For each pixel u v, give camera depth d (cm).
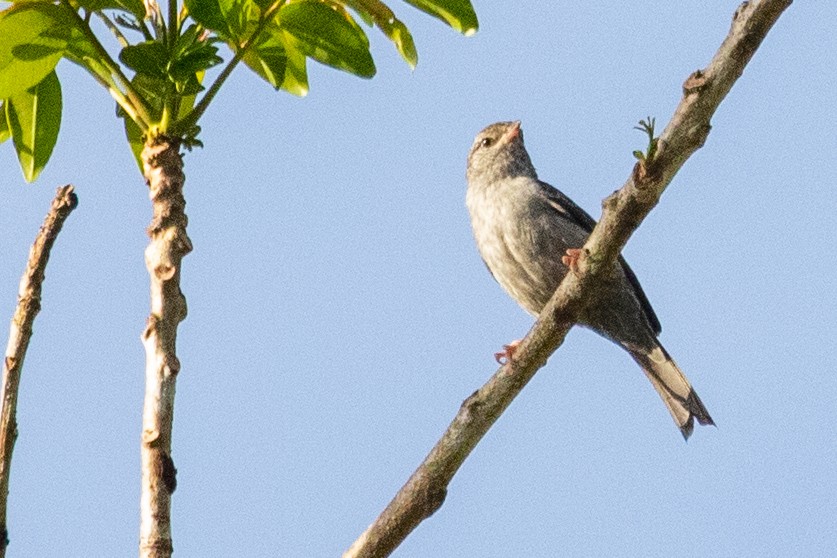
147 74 956
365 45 1091
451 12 1063
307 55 1103
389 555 911
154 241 908
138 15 1002
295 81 1170
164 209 924
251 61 1137
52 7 986
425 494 917
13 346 744
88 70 1022
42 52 1014
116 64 976
